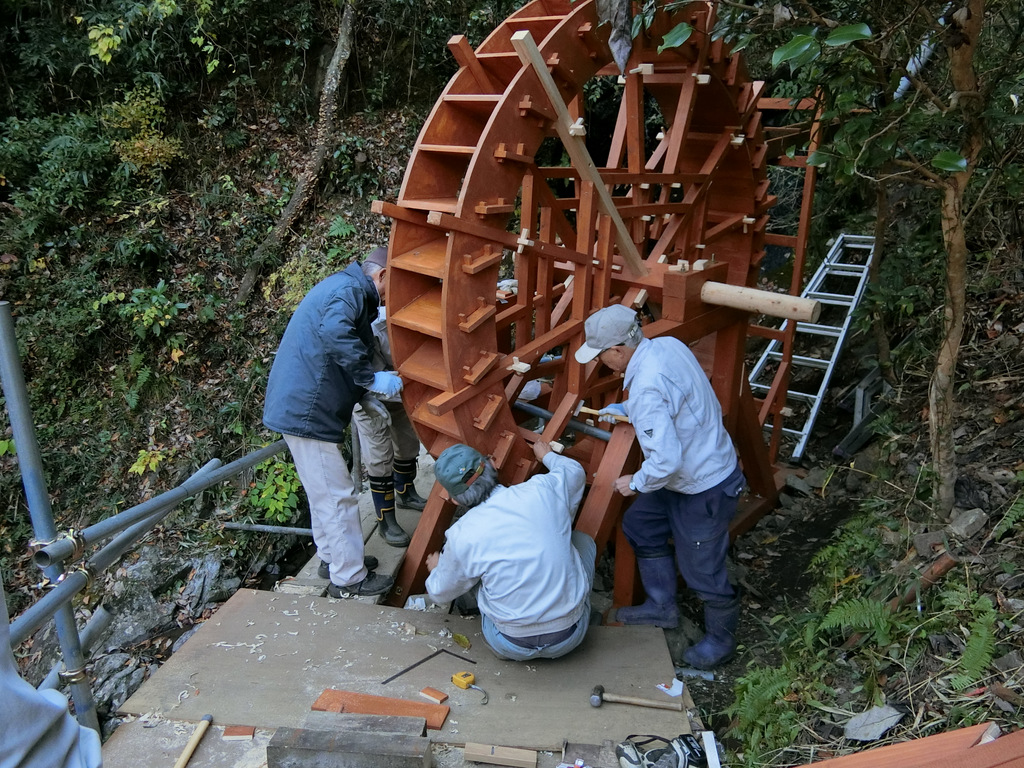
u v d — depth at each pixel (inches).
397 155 289.9
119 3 270.2
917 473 146.6
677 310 135.6
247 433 231.6
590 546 116.8
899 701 93.5
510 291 151.1
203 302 251.8
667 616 132.7
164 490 221.0
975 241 191.9
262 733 90.7
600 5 110.3
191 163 274.8
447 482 103.6
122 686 168.2
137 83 271.7
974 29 88.3
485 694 98.1
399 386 121.3
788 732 97.5
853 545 135.3
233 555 200.4
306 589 129.5
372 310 124.8
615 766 86.1
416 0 285.1
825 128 139.2
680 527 124.0
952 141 128.5
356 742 82.5
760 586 160.1
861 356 222.4
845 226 249.4
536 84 112.8
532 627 99.6
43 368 231.5
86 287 241.9
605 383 143.3
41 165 249.3
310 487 120.8
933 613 102.8
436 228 124.6
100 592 190.7
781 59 78.7
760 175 176.7
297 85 290.5
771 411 203.0
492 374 118.3
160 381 238.8
